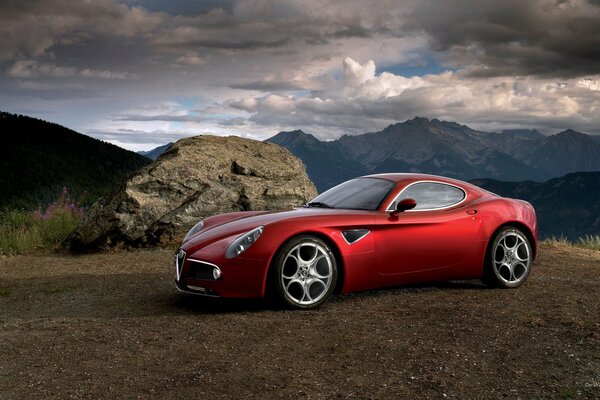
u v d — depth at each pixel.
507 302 5.64
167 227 10.48
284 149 12.91
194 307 5.76
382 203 5.93
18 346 4.21
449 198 6.28
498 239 6.33
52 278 7.87
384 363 3.82
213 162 11.23
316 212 5.78
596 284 6.77
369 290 6.33
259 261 5.30
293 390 3.33
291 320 5.01
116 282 7.39
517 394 3.26
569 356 3.88
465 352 4.02
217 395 3.25
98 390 3.32
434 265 6.04
